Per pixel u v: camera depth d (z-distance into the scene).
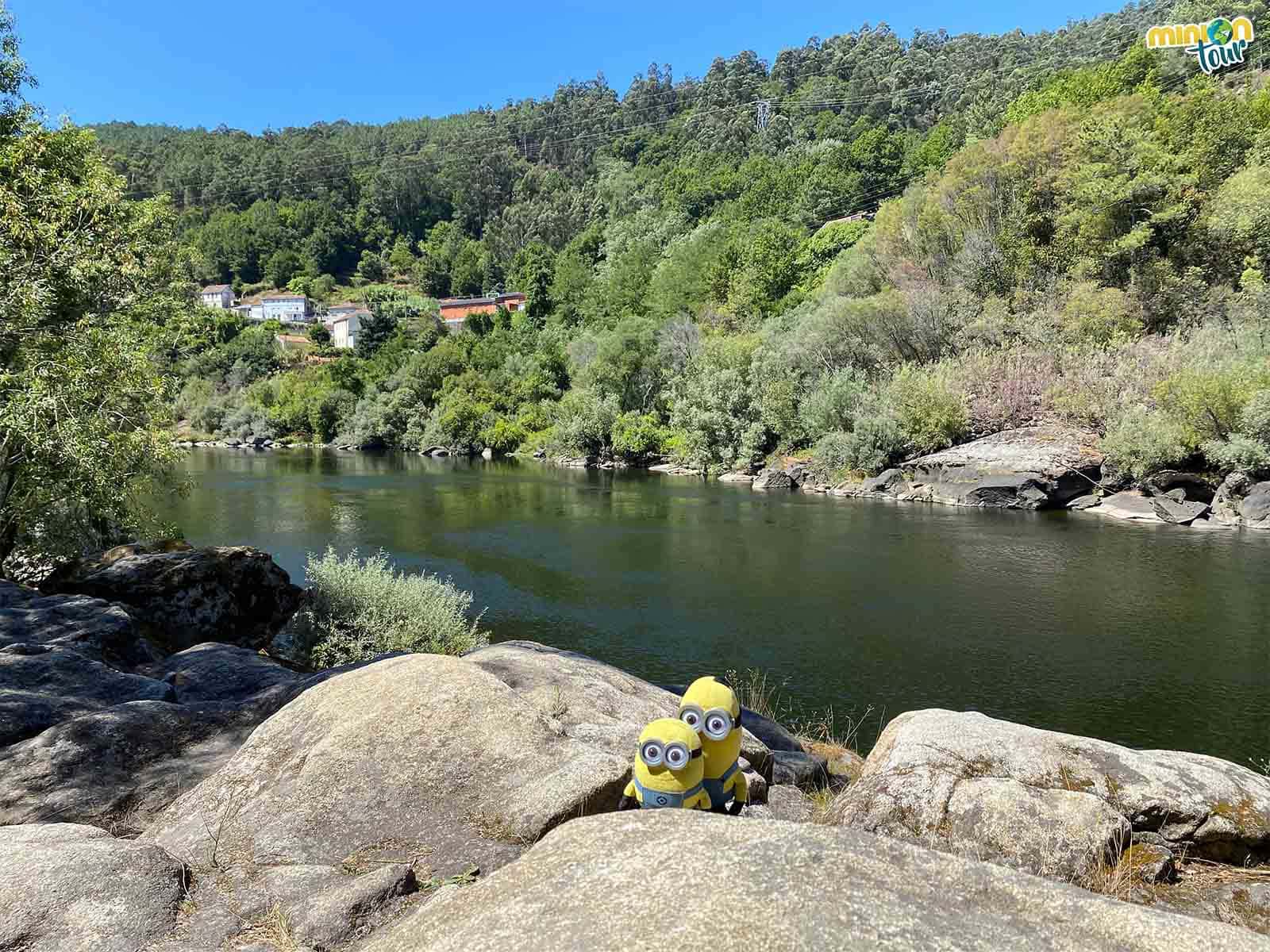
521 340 94.19
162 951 2.33
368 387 81.00
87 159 15.29
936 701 11.70
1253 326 31.56
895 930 1.31
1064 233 42.03
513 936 1.38
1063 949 1.35
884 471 35.44
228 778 3.58
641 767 2.60
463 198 189.62
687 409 48.53
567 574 19.91
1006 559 20.91
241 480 42.28
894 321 42.56
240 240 161.25
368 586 12.16
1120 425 29.44
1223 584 17.89
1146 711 11.30
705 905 1.37
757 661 13.54
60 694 5.80
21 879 2.54
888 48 175.50
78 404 12.58
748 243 74.56
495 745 3.53
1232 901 3.13
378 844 3.04
